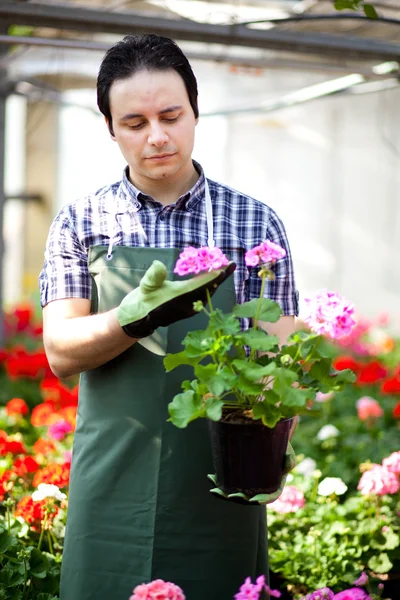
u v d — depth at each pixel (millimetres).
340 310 2105
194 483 2389
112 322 2211
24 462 3908
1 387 6629
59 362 2361
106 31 4395
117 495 2396
